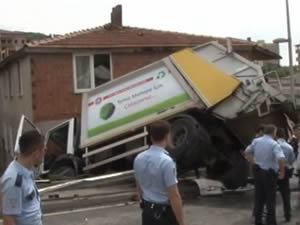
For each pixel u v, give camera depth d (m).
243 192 12.35
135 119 12.95
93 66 21.77
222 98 11.89
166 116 12.48
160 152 5.24
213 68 12.28
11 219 4.12
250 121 11.95
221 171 12.23
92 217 10.21
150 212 5.21
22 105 23.41
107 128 13.38
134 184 11.75
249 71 12.98
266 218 9.09
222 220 9.69
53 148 15.13
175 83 12.62
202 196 11.81
